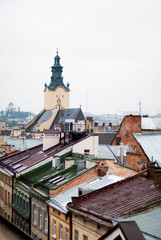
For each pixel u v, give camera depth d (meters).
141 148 58.19
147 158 55.69
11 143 108.44
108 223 27.61
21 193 55.72
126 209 28.34
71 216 35.44
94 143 58.47
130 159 54.75
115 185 34.81
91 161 45.44
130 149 61.56
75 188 43.28
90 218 30.08
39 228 46.69
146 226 24.27
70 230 35.62
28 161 64.94
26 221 51.81
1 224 16.64
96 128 142.88
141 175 34.75
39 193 46.50
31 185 51.34
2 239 14.79
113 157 58.28
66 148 58.22
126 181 34.97
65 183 43.41
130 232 15.69
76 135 63.34
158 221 24.98
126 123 63.25
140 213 27.16
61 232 39.00
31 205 50.66
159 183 31.56
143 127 67.25
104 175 43.03
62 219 38.16
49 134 67.88
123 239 15.77
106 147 64.88
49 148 67.81
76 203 34.59
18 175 59.25
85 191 38.00
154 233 22.81
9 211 61.81
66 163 51.59
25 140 111.88
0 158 75.81
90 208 31.81
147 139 61.38
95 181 42.28
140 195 30.94
